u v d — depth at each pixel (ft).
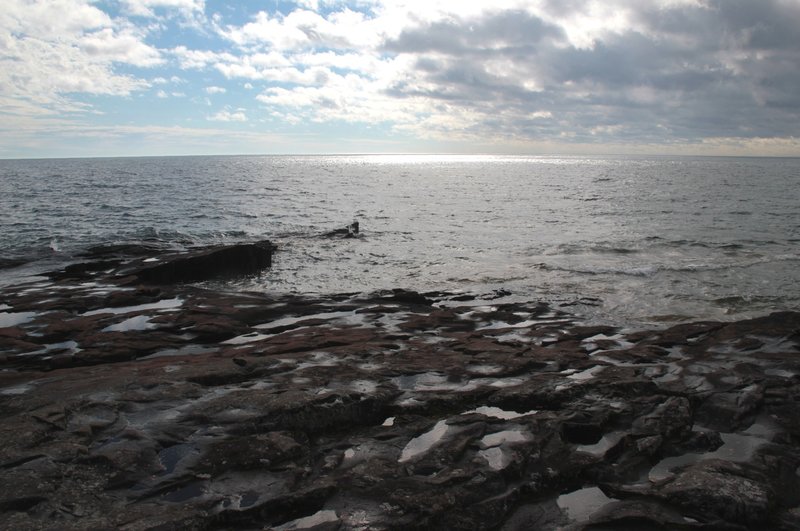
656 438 18.74
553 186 227.40
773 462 17.29
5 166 476.13
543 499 15.67
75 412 19.19
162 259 59.36
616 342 32.50
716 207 135.13
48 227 96.32
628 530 13.94
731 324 33.88
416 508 14.38
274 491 14.96
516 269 63.98
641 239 85.76
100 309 41.57
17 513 13.46
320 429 19.76
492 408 21.84
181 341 34.06
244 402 20.12
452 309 43.16
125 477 15.30
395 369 24.98
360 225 104.83
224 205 139.44
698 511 14.53
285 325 37.96
